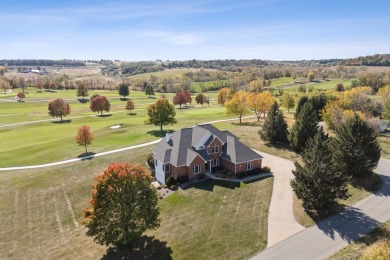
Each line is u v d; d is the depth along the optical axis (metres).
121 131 79.06
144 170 31.70
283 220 34.12
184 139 50.75
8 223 37.66
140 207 29.78
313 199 34.44
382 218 33.47
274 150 59.09
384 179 43.81
